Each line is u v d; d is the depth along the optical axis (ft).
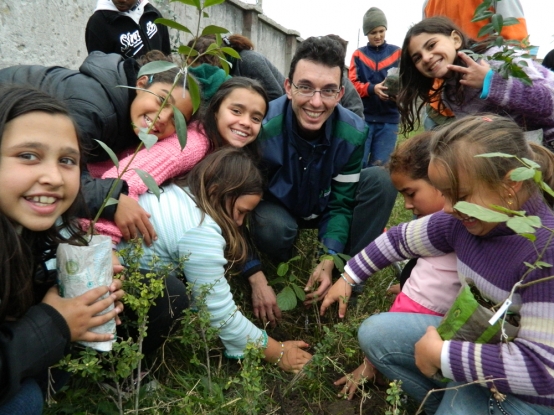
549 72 7.68
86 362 4.52
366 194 8.16
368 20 16.15
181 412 5.41
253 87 7.42
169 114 6.82
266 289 7.45
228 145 7.40
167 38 11.39
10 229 4.17
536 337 4.29
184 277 6.88
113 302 4.73
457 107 8.15
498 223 4.72
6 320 4.41
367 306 7.83
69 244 4.52
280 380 6.34
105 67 6.95
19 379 4.03
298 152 7.97
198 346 5.82
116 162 4.46
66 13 12.98
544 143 7.84
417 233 5.92
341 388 6.35
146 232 6.11
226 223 6.56
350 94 12.78
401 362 5.49
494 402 4.73
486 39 7.99
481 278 4.95
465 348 4.46
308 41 7.61
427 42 7.82
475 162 4.39
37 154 4.09
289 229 8.09
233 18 19.93
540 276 4.35
